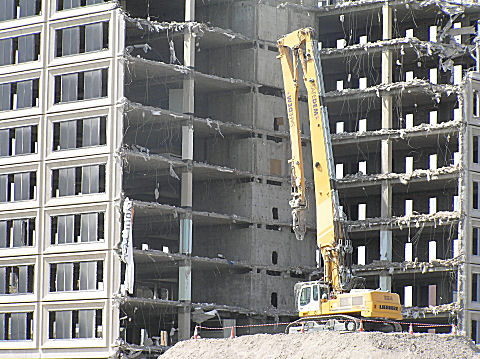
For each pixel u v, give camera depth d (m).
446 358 160.50
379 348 161.88
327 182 181.62
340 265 179.62
